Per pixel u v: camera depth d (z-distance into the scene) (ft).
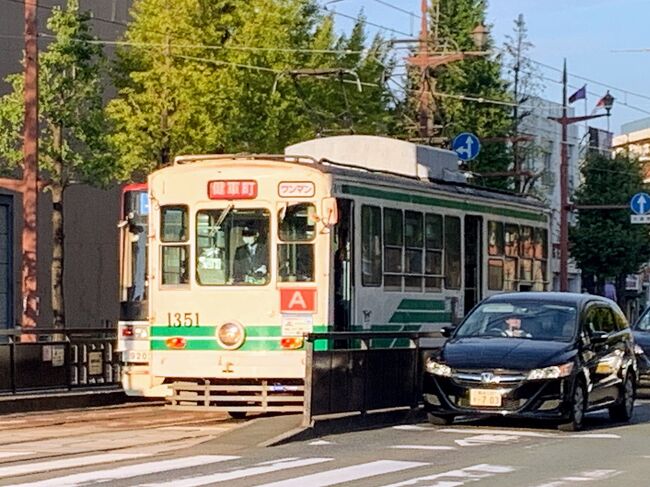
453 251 70.38
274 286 58.13
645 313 86.89
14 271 107.86
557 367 53.06
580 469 42.75
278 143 100.99
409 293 65.36
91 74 90.22
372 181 62.18
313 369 52.90
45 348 66.18
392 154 72.54
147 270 63.52
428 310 67.26
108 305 120.47
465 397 53.21
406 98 147.33
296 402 58.23
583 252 187.01
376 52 126.00
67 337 68.03
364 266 61.16
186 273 59.31
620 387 59.77
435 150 76.07
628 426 58.49
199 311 58.90
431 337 63.31
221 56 96.73
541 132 209.67
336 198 58.90
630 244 185.57
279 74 96.43
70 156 89.92
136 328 64.23
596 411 61.77
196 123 95.30
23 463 43.98
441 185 71.05
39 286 111.86
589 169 189.37
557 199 215.92
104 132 91.81
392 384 59.16
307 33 112.68
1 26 106.83
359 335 56.08
